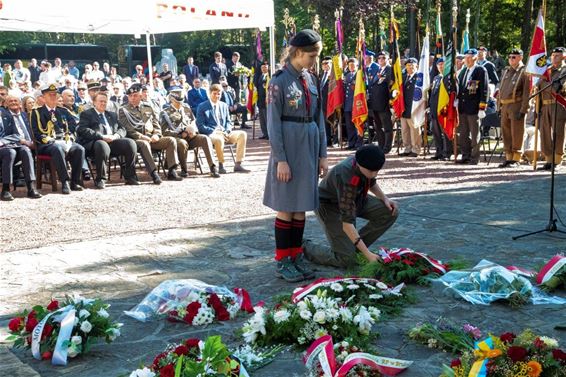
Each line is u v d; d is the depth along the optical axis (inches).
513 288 181.8
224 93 797.2
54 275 220.5
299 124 201.9
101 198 375.6
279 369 140.6
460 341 146.8
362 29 587.5
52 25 544.4
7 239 275.1
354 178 199.8
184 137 451.8
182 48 1724.9
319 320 150.3
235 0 528.4
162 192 393.1
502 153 560.1
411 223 283.9
